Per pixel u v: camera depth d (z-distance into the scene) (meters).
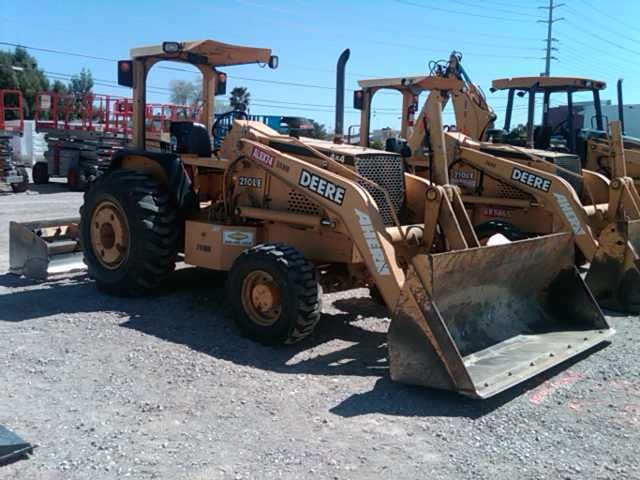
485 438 4.09
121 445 3.87
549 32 46.34
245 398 4.59
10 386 4.71
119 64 7.53
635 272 7.48
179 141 7.53
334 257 6.08
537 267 5.90
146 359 5.30
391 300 5.28
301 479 3.54
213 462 3.69
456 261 4.90
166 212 7.00
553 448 3.99
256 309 5.80
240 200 6.71
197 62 7.64
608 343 6.09
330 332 6.29
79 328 6.07
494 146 9.86
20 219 13.12
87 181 19.58
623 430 4.26
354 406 4.51
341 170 6.02
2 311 6.58
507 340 5.53
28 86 58.81
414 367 4.72
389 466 3.71
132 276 7.01
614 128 8.80
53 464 3.64
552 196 8.55
